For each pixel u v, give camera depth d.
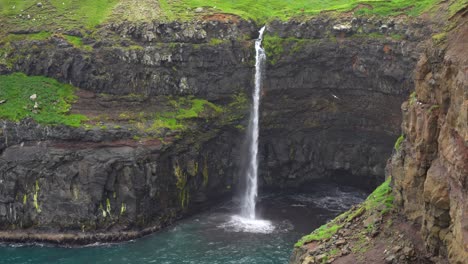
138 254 48.28
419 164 31.17
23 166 52.97
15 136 54.03
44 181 52.84
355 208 39.66
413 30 55.31
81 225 52.12
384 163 61.59
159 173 54.72
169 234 52.75
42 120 54.44
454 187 25.59
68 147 53.91
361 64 58.84
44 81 59.62
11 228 52.72
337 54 59.78
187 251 48.50
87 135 54.12
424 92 31.45
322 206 60.06
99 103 58.12
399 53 55.88
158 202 54.97
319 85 61.94
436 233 28.20
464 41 28.06
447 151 26.34
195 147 57.84
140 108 58.53
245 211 58.97
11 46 62.06
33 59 60.50
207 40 61.38
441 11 54.91
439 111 29.34
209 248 49.03
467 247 22.98
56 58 60.06
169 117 58.09
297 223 55.16
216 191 60.81
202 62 60.72
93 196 52.56
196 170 57.69
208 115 59.69
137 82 59.31
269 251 48.06
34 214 52.69
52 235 51.59
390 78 57.34
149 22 61.31
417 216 32.53
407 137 34.50
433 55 30.52
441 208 27.45
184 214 57.25
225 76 61.66
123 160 53.31
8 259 47.44
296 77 62.34
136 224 53.00
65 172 52.91
